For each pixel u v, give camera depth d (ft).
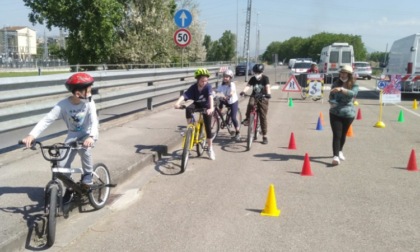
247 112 32.17
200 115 26.96
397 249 14.69
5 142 24.32
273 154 29.30
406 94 79.56
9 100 22.07
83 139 16.65
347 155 29.22
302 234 15.83
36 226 15.03
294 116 49.67
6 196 17.52
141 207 18.57
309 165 24.08
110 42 136.56
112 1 134.21
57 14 132.36
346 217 17.58
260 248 14.62
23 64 177.37
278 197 20.03
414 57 68.74
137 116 40.06
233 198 19.80
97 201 18.19
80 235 15.60
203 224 16.69
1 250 13.46
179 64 164.96
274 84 103.24
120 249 14.52
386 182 22.79
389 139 35.58
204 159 27.37
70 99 16.08
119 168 22.56
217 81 69.00
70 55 137.28
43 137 27.48
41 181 19.51
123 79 36.22
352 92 25.85
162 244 14.89
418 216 17.80
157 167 25.12
